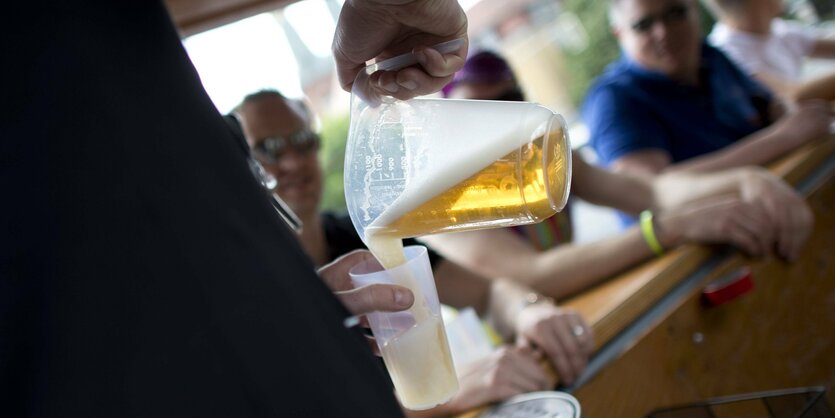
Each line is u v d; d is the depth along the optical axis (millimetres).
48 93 500
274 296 529
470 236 1610
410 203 644
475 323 1188
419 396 693
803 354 1339
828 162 1617
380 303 649
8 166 492
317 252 1517
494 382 1027
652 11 2008
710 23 4086
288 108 1508
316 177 1514
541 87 5352
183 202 521
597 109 2096
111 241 497
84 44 515
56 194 494
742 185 1437
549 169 620
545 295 1452
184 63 574
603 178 1795
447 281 1452
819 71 3111
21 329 484
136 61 539
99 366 484
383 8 636
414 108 655
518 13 5543
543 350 1078
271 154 1462
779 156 1738
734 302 1247
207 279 511
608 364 1069
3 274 487
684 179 1633
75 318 485
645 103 2059
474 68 1661
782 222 1340
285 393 513
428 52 630
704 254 1293
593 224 2717
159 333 496
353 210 685
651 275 1223
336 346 550
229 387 502
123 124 516
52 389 478
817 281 1427
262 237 550
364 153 671
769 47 2791
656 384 1104
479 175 620
